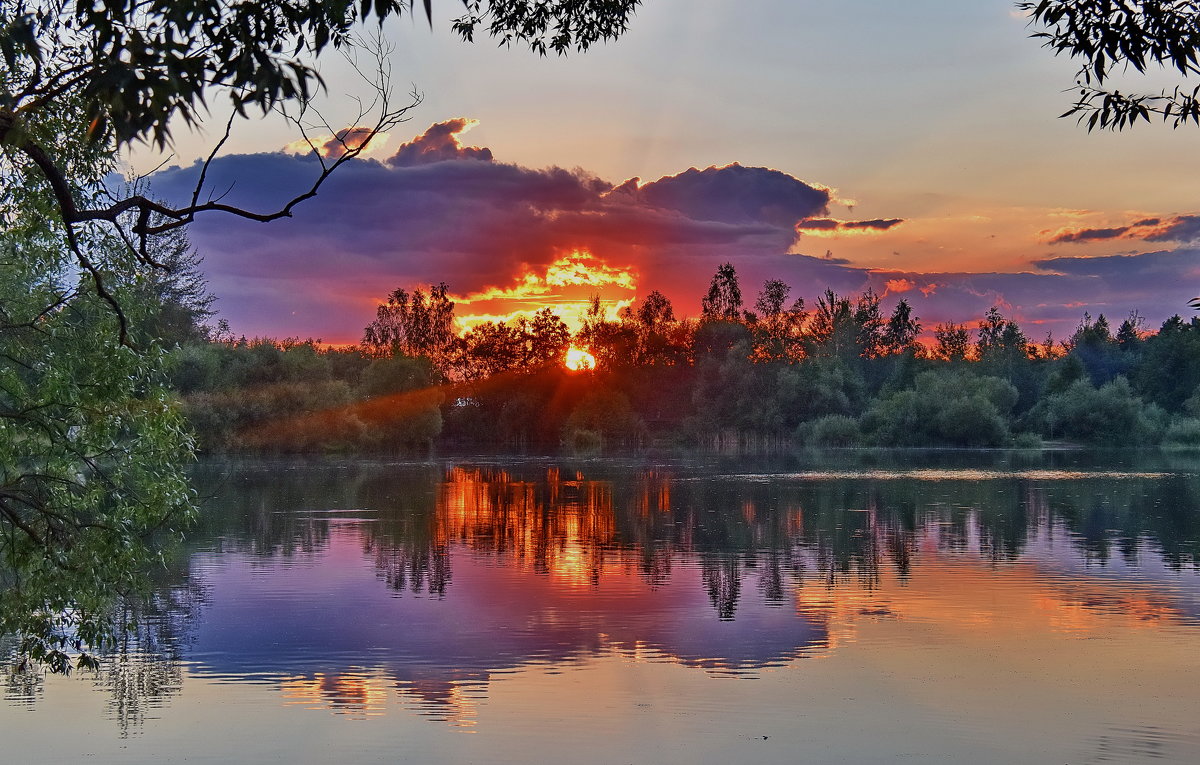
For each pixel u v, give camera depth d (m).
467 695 14.75
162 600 21.23
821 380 99.00
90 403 11.55
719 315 124.94
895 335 143.88
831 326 129.25
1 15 6.19
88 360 11.88
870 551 28.00
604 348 120.00
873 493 46.12
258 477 54.94
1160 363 109.44
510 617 19.73
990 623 18.97
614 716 13.79
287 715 13.88
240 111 5.10
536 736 13.09
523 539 30.83
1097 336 137.38
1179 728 13.22
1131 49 8.66
